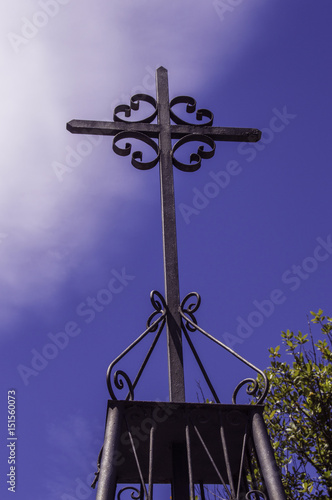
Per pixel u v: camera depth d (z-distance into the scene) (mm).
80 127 4422
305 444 6254
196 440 3430
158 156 4383
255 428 3168
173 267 3941
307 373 6402
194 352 3689
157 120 4566
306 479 6164
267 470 2988
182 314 3736
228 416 3230
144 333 3572
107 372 3258
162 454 3588
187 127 4539
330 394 6293
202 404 3197
